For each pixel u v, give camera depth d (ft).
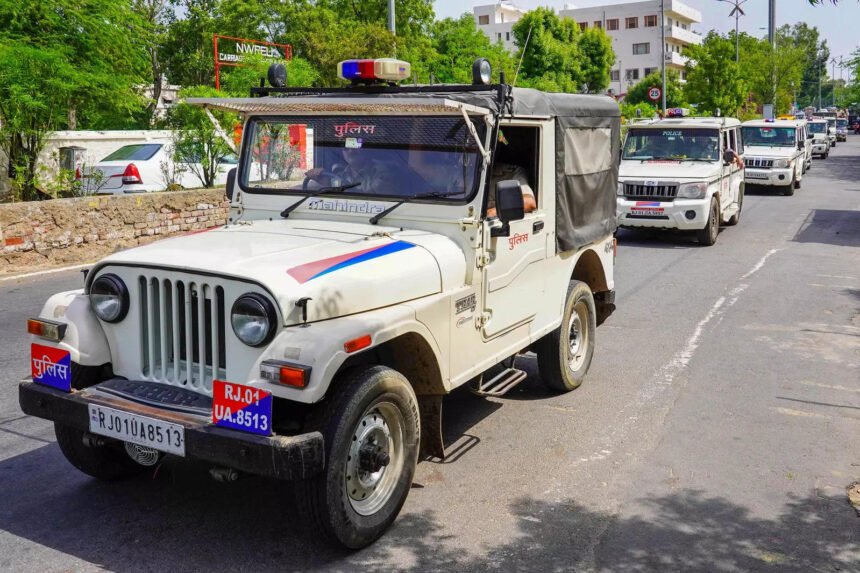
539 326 19.27
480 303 16.22
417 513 15.05
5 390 21.53
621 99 194.08
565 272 20.42
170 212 44.04
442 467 17.15
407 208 16.14
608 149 22.26
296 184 17.31
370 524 13.50
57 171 50.88
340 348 12.27
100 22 48.83
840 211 64.23
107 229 41.04
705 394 22.03
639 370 24.20
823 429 19.49
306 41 84.17
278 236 15.20
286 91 17.66
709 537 14.26
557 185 19.22
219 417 12.28
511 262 17.37
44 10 46.44
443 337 14.98
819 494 16.02
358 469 13.29
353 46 74.33
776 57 153.69
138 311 13.82
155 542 13.83
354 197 16.62
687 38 278.26
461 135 15.76
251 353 12.73
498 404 21.18
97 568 12.98
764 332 28.48
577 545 13.93
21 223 37.58
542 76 131.34
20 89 40.78
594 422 19.92
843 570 13.23
